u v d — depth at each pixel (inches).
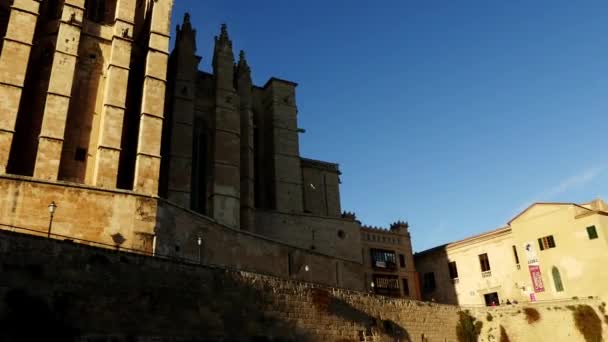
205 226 1621.6
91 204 1349.7
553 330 1872.5
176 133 1925.4
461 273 2578.7
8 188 1268.5
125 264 1012.5
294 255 2007.9
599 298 1952.5
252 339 1160.8
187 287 1091.3
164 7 1740.9
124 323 970.7
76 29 1572.3
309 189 2539.4
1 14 1694.1
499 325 1891.0
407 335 1605.6
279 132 2405.3
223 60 2190.0
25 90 1585.9
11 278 861.8
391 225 2859.3
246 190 2118.6
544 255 2194.9
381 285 2556.6
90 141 1550.2
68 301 912.3
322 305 1354.6
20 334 835.4
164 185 1894.7
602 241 1996.8
